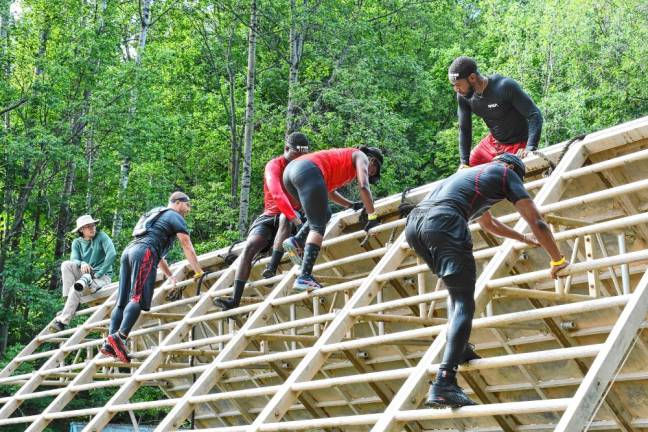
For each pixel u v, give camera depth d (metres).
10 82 20.30
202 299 8.59
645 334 5.89
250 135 21.77
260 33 24.25
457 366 4.50
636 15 22.31
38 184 20.56
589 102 22.70
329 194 7.26
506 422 7.25
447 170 26.28
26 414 18.72
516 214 6.17
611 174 6.60
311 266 6.86
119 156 20.83
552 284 6.83
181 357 10.63
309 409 9.23
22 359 10.55
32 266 19.38
